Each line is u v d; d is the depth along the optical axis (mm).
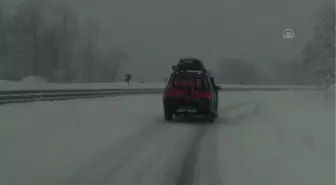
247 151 7707
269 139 8977
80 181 5539
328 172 5965
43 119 12516
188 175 5965
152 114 14969
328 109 16297
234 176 5918
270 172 6102
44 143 8047
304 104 20594
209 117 12867
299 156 7070
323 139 8492
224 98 30156
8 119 12312
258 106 20875
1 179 5500
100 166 6363
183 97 12266
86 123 11492
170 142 8695
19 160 6559
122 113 15227
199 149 7930
